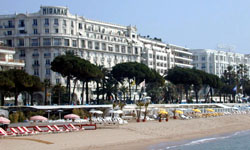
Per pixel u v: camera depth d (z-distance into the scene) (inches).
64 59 4264.3
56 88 4798.2
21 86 3796.8
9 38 5590.6
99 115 3860.7
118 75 5241.1
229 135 2903.5
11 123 2938.0
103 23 6343.5
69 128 2498.8
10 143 1898.4
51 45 5497.1
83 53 5762.8
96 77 4648.1
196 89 6215.6
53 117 3432.6
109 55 6181.1
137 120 3481.8
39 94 5246.1
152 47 7298.2
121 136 2365.9
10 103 4736.7
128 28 6820.9
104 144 2023.9
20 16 5669.3
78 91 5639.8
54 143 1945.1
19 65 4448.8
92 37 6008.9
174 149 2052.2
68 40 5625.0
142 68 5221.5
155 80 5664.4
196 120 3772.1
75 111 3558.1
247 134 2994.6
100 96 5831.7
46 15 5590.6
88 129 2662.4
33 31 5639.8
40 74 5497.1
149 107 4574.3
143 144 2151.8
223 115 4697.3
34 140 2011.6
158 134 2623.0
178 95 6688.0
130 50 6569.9
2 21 5748.0
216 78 6481.3
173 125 3181.6
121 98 5693.9
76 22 5851.4
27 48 5546.3
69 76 4397.1
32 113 3272.6
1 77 3467.0
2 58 4335.6
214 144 2365.9
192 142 2407.7
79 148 1852.9
